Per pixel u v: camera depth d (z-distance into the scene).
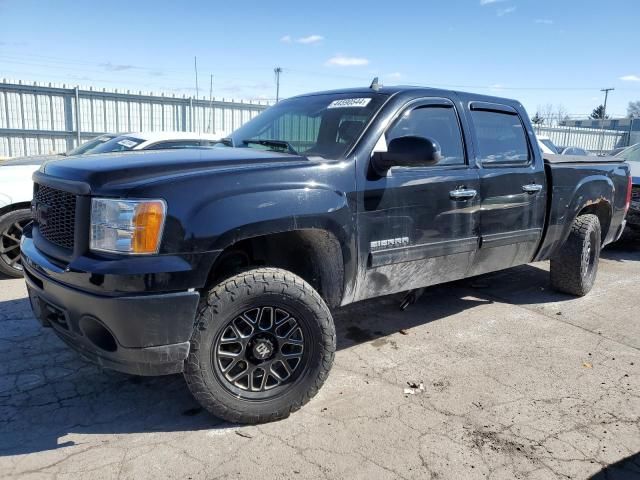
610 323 4.77
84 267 2.53
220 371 2.82
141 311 2.50
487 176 4.04
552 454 2.78
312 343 3.02
